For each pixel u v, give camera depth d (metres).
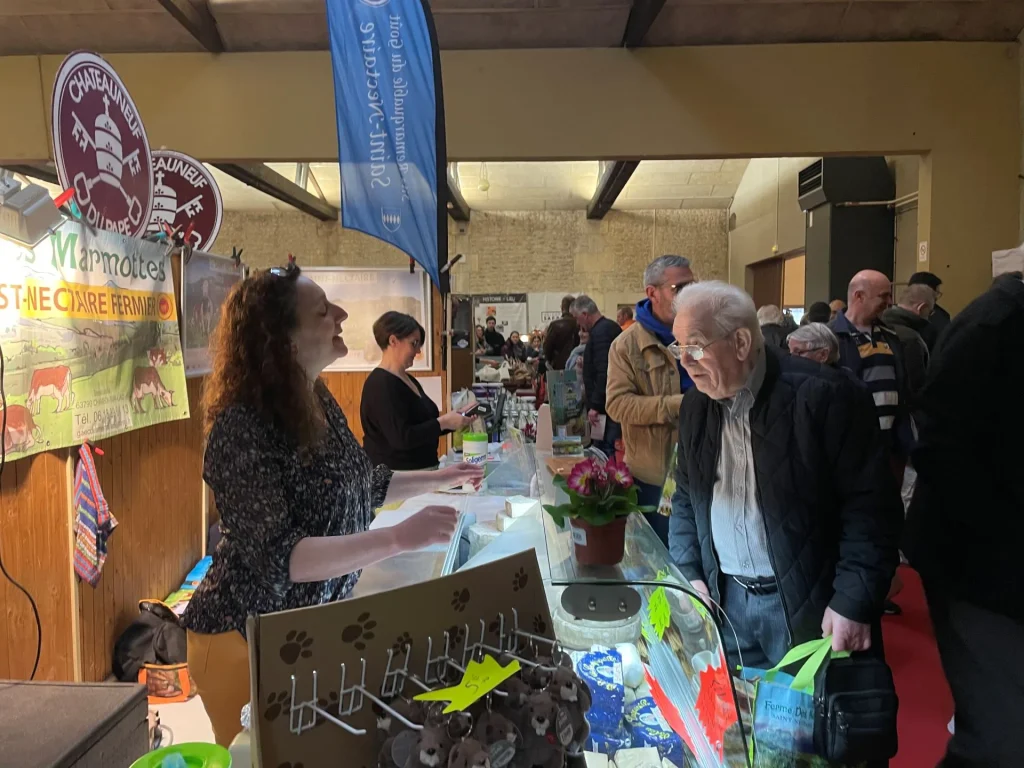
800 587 1.53
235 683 1.29
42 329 1.98
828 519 1.54
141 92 5.22
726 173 9.77
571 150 5.27
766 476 1.53
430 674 0.78
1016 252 1.29
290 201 8.87
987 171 5.11
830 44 5.12
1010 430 1.24
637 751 1.06
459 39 5.20
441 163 3.15
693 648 1.06
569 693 0.78
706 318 1.52
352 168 3.12
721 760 0.96
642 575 1.14
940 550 1.35
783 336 4.12
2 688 0.95
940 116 5.10
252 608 1.28
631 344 2.57
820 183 6.38
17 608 1.94
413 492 1.71
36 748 0.81
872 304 3.24
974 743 1.29
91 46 5.20
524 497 1.92
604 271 10.75
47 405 2.01
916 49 5.09
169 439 2.94
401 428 2.71
